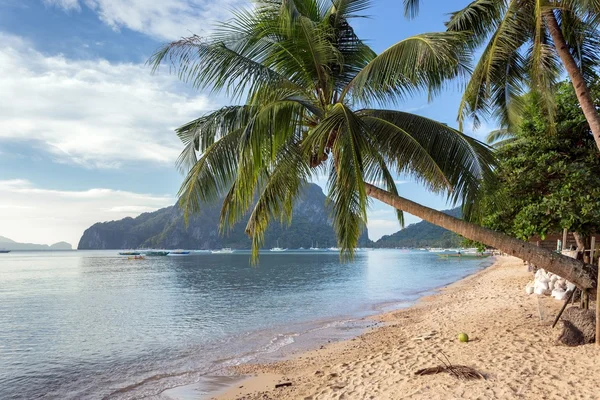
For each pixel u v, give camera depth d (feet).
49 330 51.11
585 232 25.30
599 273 18.12
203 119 22.29
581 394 14.11
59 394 27.99
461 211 20.94
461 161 19.81
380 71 19.49
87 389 28.81
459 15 28.02
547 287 41.24
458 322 35.35
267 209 25.12
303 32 19.97
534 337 23.12
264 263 254.06
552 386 15.19
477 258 318.65
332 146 20.24
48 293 96.48
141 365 34.50
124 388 28.66
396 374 20.63
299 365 31.07
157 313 63.87
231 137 20.61
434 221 20.11
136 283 123.34
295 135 22.31
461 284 95.61
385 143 20.29
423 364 21.56
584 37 26.20
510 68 28.91
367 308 63.93
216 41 19.71
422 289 92.89
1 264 273.13
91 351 39.88
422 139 20.54
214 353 37.63
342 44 24.27
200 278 141.38
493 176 20.20
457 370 18.24
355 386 20.21
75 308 70.90
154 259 340.39
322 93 22.29
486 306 42.29
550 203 24.12
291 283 117.29
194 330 49.67
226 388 27.04
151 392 27.45
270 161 20.90
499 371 17.66
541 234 27.02
